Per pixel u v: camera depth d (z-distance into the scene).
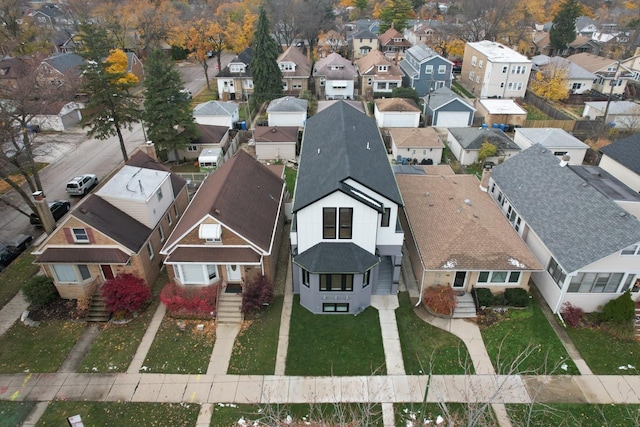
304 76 68.25
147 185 29.20
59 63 65.94
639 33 88.88
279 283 28.73
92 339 24.72
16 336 24.92
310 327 25.34
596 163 44.81
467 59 75.50
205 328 25.36
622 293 25.20
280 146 47.62
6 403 21.14
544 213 28.92
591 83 68.12
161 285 28.64
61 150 50.50
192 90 74.06
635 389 21.53
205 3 123.25
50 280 26.72
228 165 32.06
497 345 24.00
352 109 38.03
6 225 36.09
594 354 23.42
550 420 20.05
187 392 21.64
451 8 120.88
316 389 21.73
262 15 60.78
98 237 25.61
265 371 22.72
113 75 41.34
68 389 21.83
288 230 34.00
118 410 20.78
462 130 49.22
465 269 25.42
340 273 24.34
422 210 30.84
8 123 32.44
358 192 23.70
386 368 22.78
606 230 24.67
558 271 25.72
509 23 91.38
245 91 69.62
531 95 65.88
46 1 121.31
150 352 23.84
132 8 90.06
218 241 26.02
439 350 23.77
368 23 111.94
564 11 85.38
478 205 31.30
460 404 20.88
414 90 62.66
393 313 26.22
